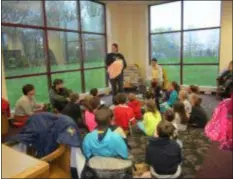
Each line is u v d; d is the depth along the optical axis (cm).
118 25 722
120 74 523
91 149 172
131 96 370
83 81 627
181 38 691
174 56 714
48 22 518
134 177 188
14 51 452
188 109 352
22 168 107
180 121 331
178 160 183
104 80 706
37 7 491
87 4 620
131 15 732
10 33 442
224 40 609
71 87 596
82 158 165
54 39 536
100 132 176
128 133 314
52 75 538
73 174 164
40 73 508
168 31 711
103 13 682
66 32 566
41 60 511
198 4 648
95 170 159
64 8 555
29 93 366
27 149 163
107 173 158
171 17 699
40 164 111
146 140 304
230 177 213
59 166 169
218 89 563
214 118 219
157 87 467
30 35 481
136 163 232
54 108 402
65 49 567
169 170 179
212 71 657
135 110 349
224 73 560
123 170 160
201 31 657
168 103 413
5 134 314
